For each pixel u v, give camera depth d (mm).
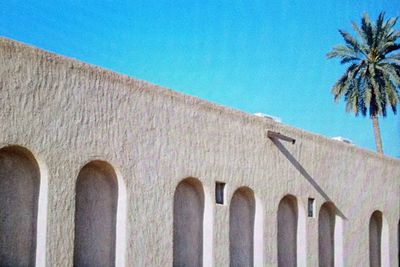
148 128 10836
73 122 9477
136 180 10484
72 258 9266
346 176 16875
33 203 9102
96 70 9961
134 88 10633
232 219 12969
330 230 16422
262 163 13656
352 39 34000
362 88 34531
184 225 11781
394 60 33562
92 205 9984
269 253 13539
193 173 11727
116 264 10203
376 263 18469
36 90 8969
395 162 19484
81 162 9539
